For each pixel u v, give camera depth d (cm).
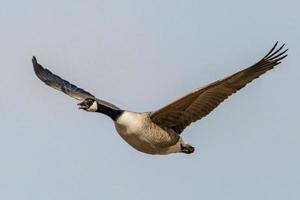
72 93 1666
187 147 1516
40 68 1738
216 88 1409
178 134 1499
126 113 1460
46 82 1705
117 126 1467
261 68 1384
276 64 1392
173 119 1477
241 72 1361
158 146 1477
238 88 1412
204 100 1440
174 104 1427
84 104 1498
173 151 1505
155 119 1465
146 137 1455
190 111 1463
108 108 1480
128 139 1467
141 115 1460
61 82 1702
